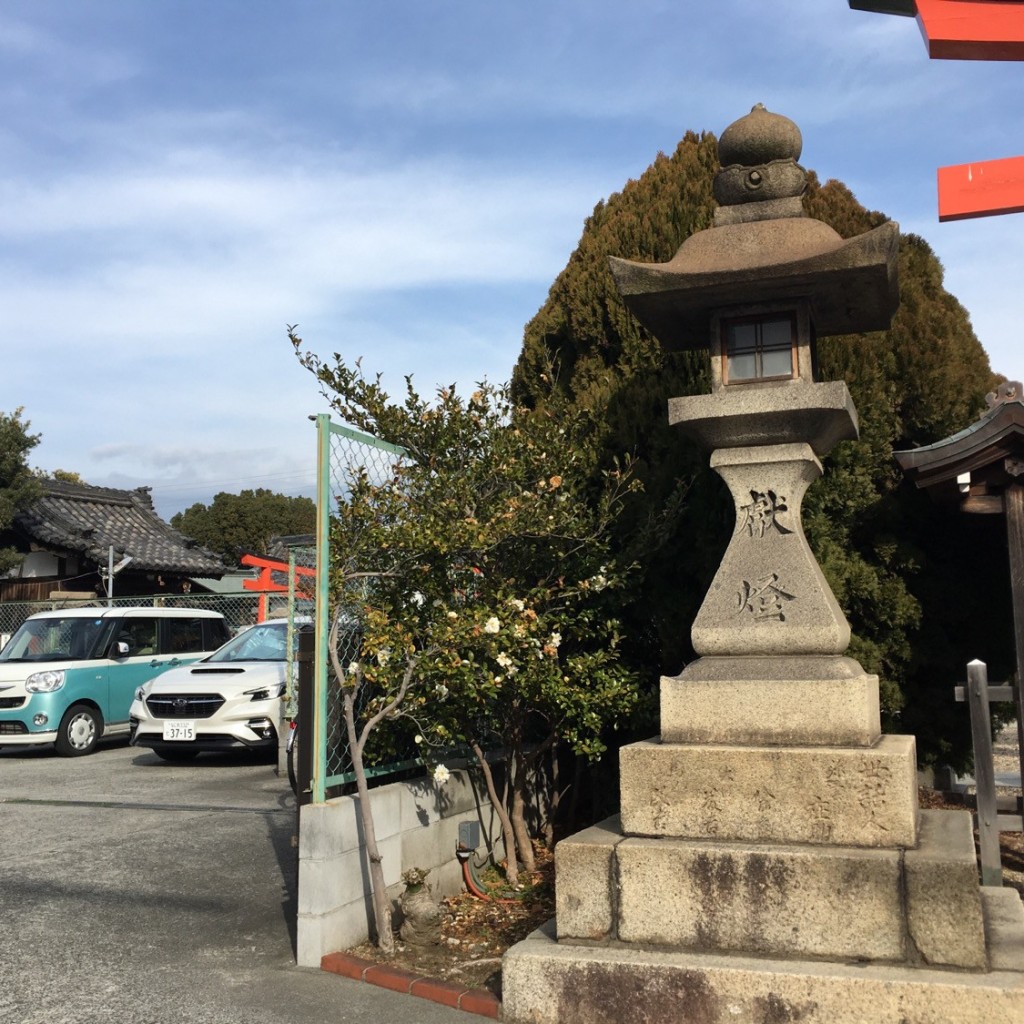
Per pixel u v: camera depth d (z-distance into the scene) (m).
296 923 4.85
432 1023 3.90
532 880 5.75
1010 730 15.05
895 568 6.60
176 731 10.73
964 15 4.75
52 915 5.23
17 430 17.25
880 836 3.85
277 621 12.55
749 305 4.69
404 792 5.17
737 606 4.48
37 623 13.19
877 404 6.47
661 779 4.14
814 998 3.56
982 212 4.75
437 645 4.90
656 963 3.76
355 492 5.05
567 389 7.54
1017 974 3.54
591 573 6.06
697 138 7.72
